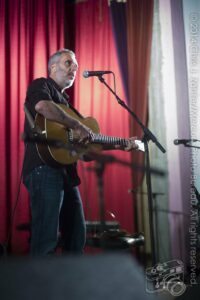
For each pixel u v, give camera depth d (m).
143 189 3.79
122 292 1.00
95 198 3.77
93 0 3.96
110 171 3.80
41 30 3.80
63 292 0.97
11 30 3.77
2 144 3.68
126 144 2.78
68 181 2.47
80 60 3.91
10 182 3.68
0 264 1.01
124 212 3.79
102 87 3.88
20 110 3.72
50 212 2.37
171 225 3.74
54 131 2.43
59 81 2.68
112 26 3.90
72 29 3.99
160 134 3.80
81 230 2.56
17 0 3.81
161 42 3.87
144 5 3.86
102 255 1.06
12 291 0.96
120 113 3.85
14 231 3.60
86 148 2.52
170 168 3.78
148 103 3.85
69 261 1.03
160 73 3.84
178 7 3.91
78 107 3.87
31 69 3.80
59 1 3.89
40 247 2.36
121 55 3.87
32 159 2.41
